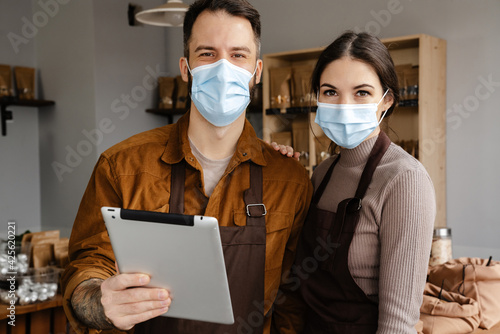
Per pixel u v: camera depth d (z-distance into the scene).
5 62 4.95
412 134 3.87
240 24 1.37
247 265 1.37
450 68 3.82
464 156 3.80
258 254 1.38
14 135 5.09
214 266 1.02
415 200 1.29
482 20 3.65
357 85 1.44
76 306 1.14
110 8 4.91
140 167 1.39
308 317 1.53
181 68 1.49
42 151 5.26
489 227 3.71
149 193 1.37
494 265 2.05
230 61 1.38
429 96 3.63
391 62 1.48
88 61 4.82
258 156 1.45
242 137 1.43
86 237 1.39
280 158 1.51
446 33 3.82
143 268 1.06
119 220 1.02
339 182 1.53
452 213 3.88
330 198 1.52
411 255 1.28
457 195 3.85
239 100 1.37
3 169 5.00
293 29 4.63
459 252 3.85
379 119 1.53
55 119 5.13
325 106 1.50
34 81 5.00
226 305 1.06
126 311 1.06
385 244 1.32
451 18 3.79
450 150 3.86
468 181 3.79
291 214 1.45
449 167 3.87
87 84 4.84
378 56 1.44
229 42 1.36
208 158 1.42
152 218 1.00
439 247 2.47
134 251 1.05
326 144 4.05
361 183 1.42
